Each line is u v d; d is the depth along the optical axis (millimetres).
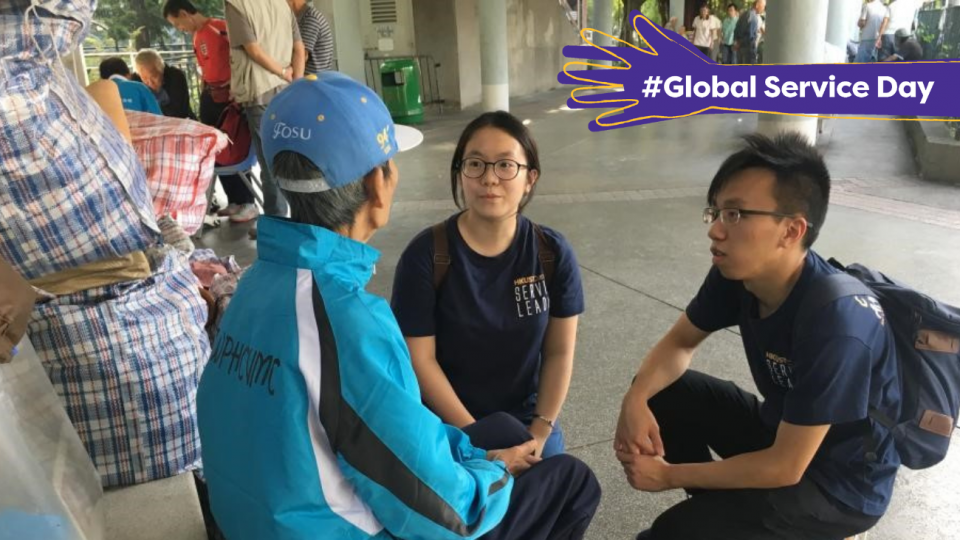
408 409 1115
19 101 1606
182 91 6184
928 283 3912
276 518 1105
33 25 1640
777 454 1479
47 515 1300
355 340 1112
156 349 1930
